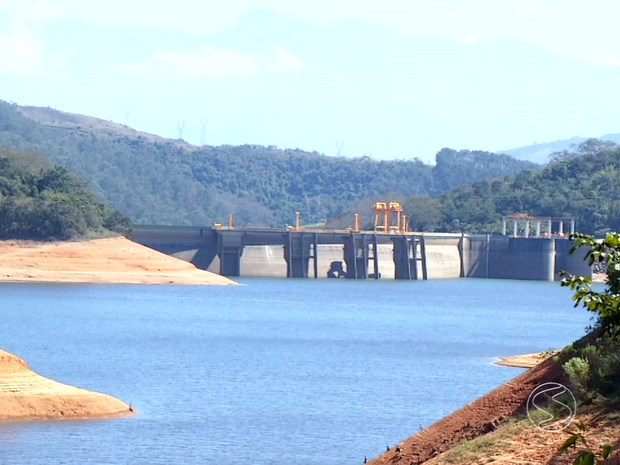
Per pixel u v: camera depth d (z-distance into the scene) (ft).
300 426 258.37
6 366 249.75
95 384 327.88
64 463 205.16
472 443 154.61
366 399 308.60
